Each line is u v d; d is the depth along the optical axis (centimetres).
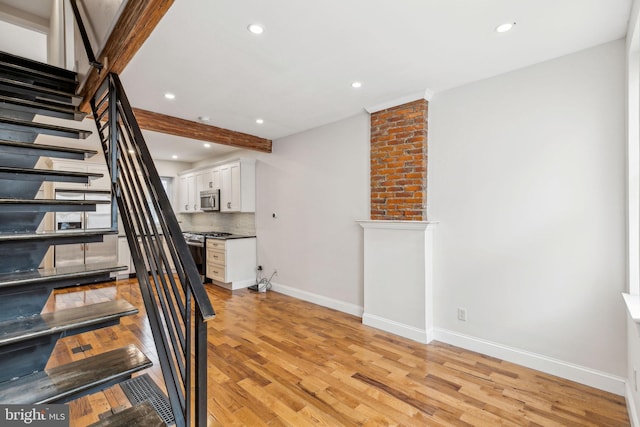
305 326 352
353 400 213
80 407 200
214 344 303
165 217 125
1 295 144
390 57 246
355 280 392
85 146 541
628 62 207
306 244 455
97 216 561
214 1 180
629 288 207
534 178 257
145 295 167
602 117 228
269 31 210
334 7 186
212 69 263
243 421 192
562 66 244
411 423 191
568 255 242
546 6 185
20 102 234
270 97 327
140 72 269
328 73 272
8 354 132
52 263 519
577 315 238
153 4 147
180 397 134
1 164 207
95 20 224
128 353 155
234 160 544
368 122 373
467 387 229
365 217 379
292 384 233
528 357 259
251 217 563
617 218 222
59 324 141
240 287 524
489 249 281
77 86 265
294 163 475
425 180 321
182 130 401
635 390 189
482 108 285
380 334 329
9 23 351
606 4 183
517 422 192
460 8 187
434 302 318
